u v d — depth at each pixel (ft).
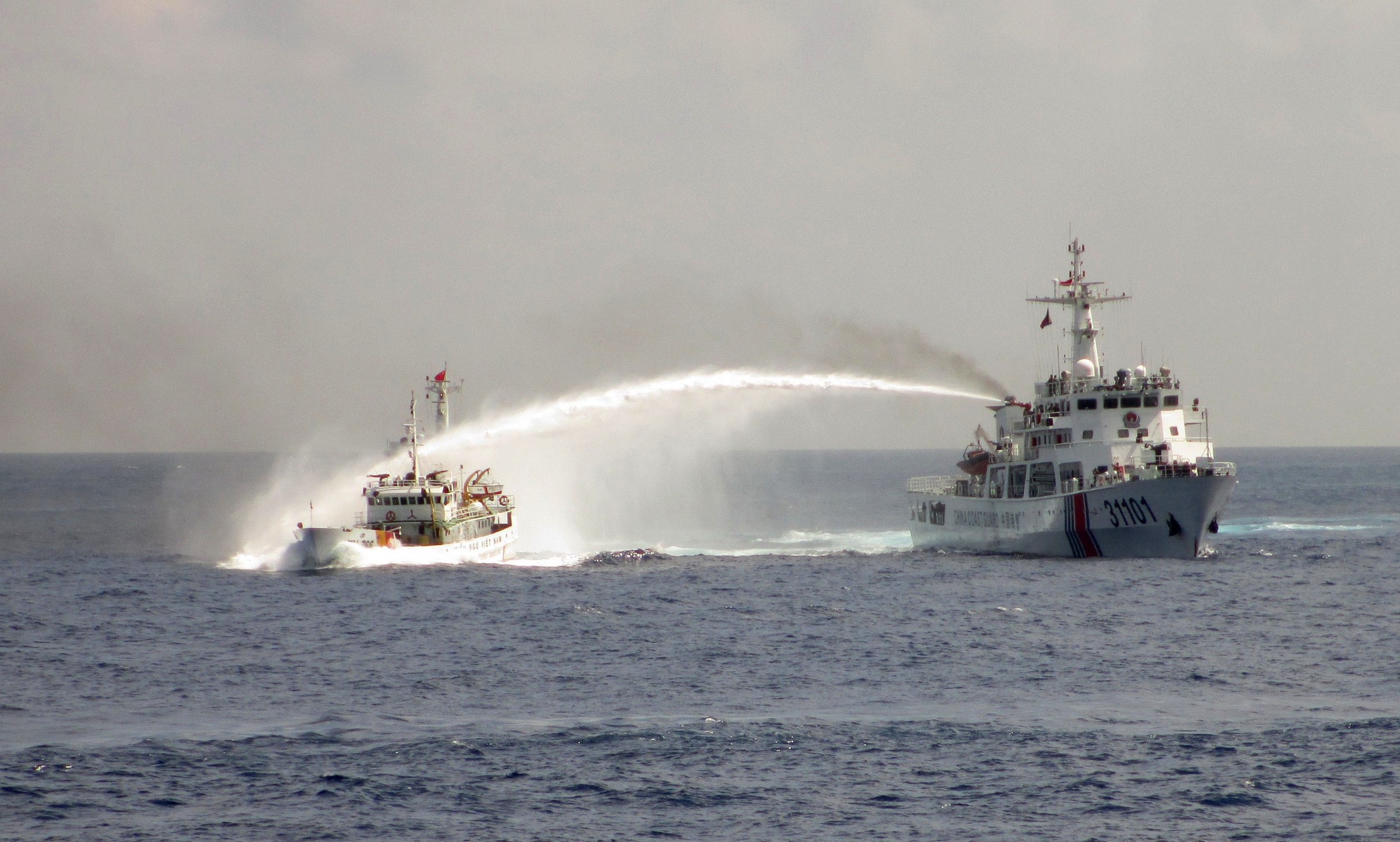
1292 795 547.08
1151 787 561.02
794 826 522.06
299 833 514.27
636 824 524.52
